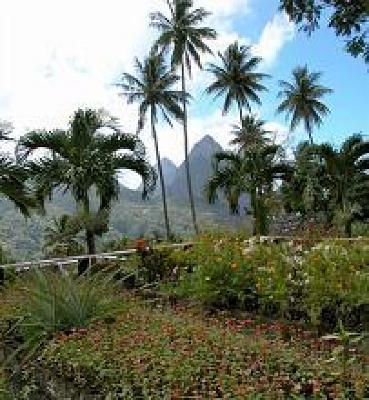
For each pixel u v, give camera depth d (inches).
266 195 1487.5
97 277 367.9
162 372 243.6
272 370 231.0
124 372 248.1
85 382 260.2
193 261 424.8
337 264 346.9
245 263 370.9
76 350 283.1
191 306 377.7
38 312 326.6
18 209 721.6
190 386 225.5
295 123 2442.2
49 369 284.2
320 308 314.0
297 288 334.0
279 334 304.3
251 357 247.8
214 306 373.1
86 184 969.5
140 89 2025.1
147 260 452.8
